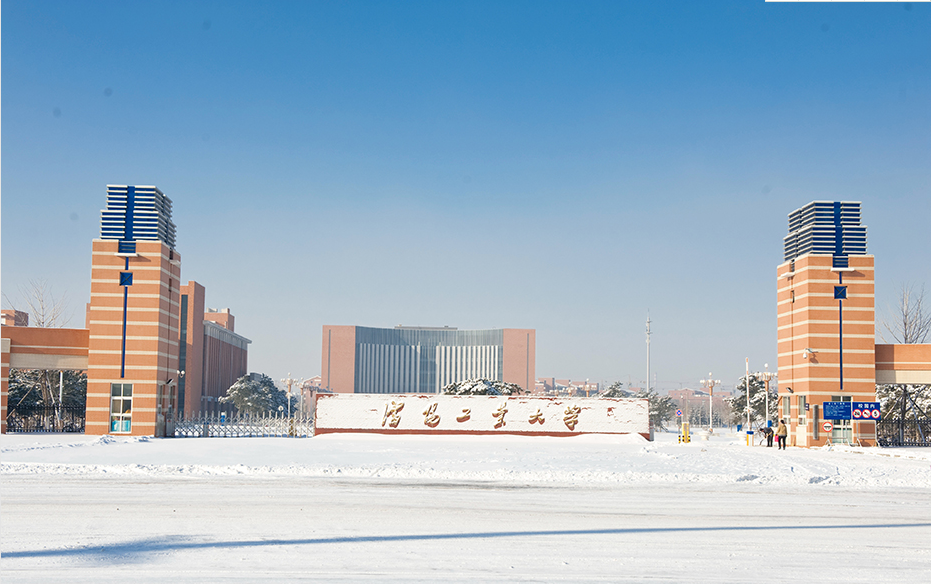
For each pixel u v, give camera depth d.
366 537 13.37
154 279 43.94
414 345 168.50
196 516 15.34
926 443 49.25
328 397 48.69
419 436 47.16
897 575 11.11
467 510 16.72
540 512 16.62
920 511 17.59
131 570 10.71
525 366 160.38
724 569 11.38
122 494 18.45
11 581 10.08
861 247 44.81
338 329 162.12
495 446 38.53
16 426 52.03
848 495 20.52
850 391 43.75
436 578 10.55
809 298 44.41
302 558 11.62
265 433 52.25
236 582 10.16
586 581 10.55
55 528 13.91
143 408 43.28
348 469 24.22
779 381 48.25
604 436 46.75
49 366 44.97
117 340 43.53
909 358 44.59
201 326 102.44
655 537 13.88
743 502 18.77
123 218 44.34
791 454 35.69
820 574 11.12
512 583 10.37
